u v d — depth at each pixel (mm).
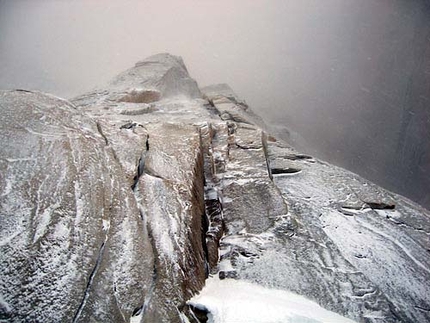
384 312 4809
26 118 4699
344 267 5527
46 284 2984
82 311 3012
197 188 5910
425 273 5805
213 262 5203
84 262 3365
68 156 4410
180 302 3750
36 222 3369
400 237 6695
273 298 4473
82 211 3842
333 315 4480
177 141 6895
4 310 2664
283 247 5723
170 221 4594
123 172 4969
